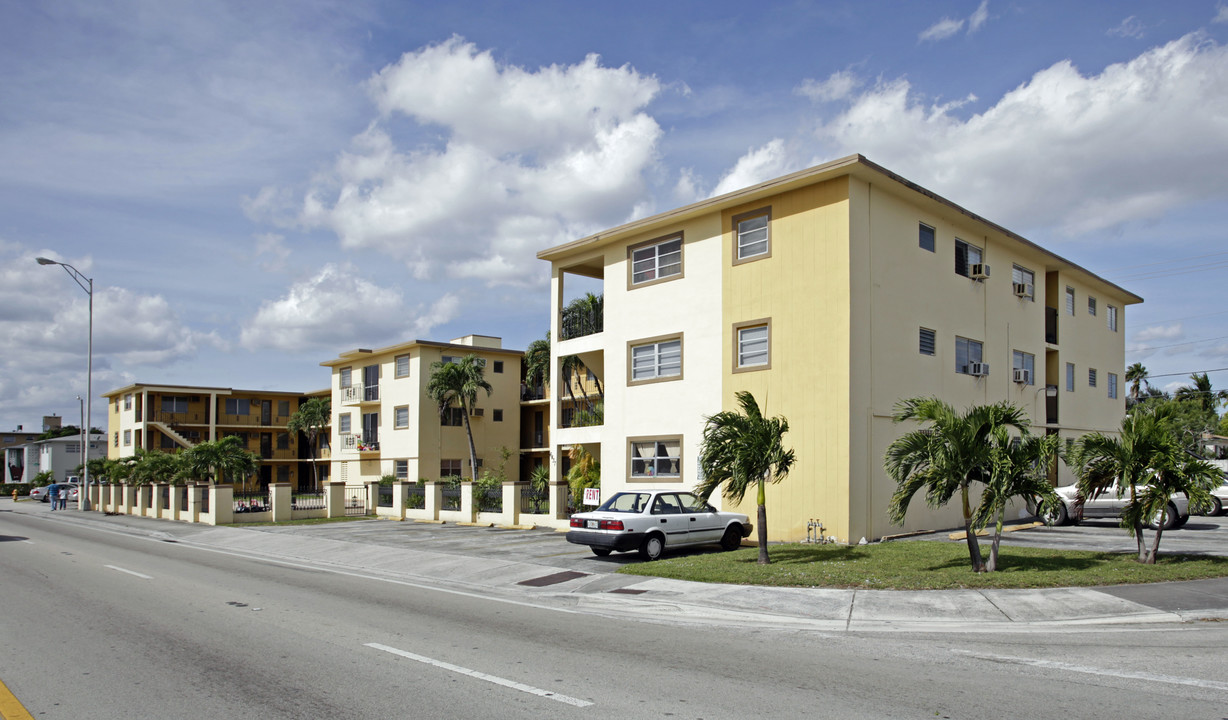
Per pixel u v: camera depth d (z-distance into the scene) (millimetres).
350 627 9945
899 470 13719
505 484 26953
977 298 24266
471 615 10977
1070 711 6184
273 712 6297
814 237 20219
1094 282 31250
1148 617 9961
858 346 19469
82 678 7367
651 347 24312
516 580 14617
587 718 6105
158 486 36250
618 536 16219
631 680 7254
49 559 18172
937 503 13102
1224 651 8250
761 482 14758
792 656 8273
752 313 21469
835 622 10234
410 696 6730
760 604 11344
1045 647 8602
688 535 17469
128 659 8125
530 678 7328
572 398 40438
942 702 6465
